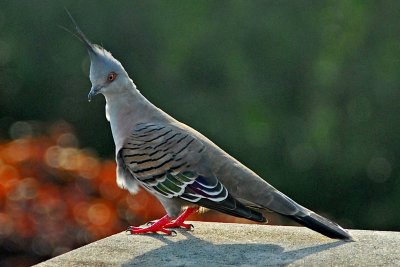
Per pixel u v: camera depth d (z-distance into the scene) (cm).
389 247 723
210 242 746
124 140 841
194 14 1841
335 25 1769
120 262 687
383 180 1819
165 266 678
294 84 1789
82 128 2019
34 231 1219
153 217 1269
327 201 1834
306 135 1777
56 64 2017
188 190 794
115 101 860
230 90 1809
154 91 1889
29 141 1423
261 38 1798
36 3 2005
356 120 1784
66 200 1267
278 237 759
